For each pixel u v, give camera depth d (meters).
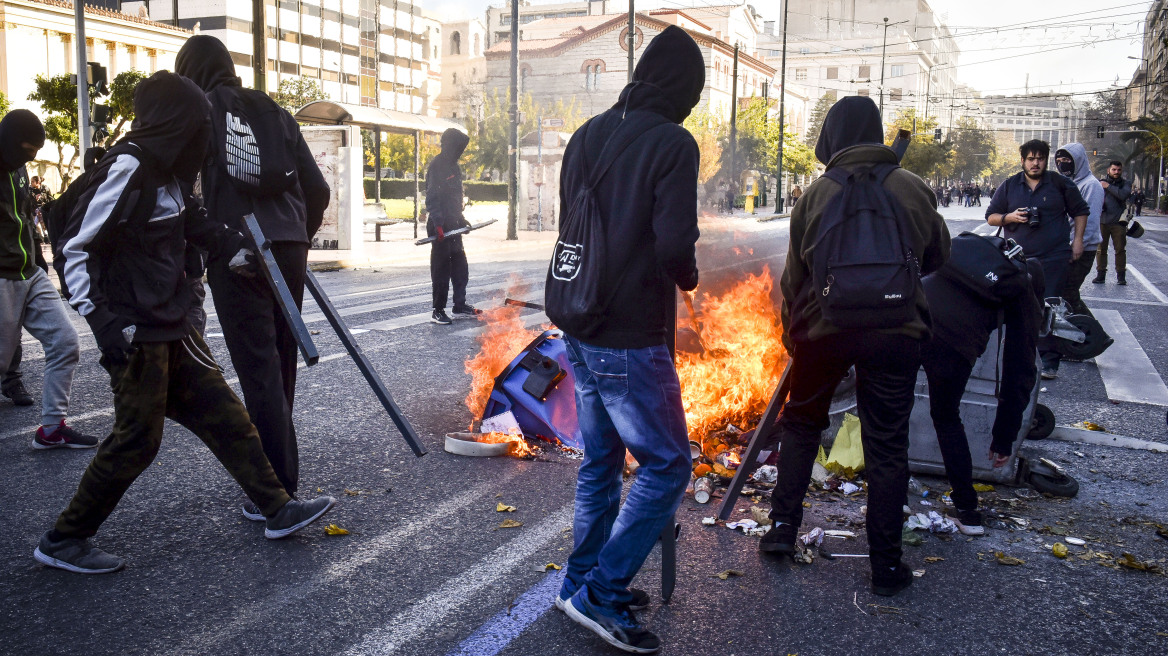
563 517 3.70
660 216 2.43
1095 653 2.67
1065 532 3.64
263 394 3.42
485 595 2.98
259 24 17.11
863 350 2.92
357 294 11.55
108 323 2.80
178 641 2.63
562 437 4.67
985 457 4.15
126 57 41.66
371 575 3.12
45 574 3.05
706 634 2.73
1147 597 3.06
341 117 20.31
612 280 2.50
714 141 54.06
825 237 2.91
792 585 3.09
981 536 3.58
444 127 23.53
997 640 2.73
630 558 2.62
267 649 2.60
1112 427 5.39
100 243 2.82
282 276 3.13
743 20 91.75
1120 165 13.28
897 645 2.69
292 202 3.50
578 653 2.61
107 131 16.89
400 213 35.50
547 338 4.96
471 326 8.73
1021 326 3.54
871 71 117.25
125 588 2.97
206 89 3.42
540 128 28.55
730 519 3.68
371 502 3.84
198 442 4.63
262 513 3.39
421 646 2.63
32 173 34.03
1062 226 6.61
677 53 2.61
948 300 3.52
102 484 3.00
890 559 3.00
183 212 3.09
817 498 3.95
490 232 28.45
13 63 36.84
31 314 4.46
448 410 5.43
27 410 5.27
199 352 3.17
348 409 5.41
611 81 68.88
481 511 3.76
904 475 3.00
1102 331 7.23
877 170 2.99
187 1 70.44
